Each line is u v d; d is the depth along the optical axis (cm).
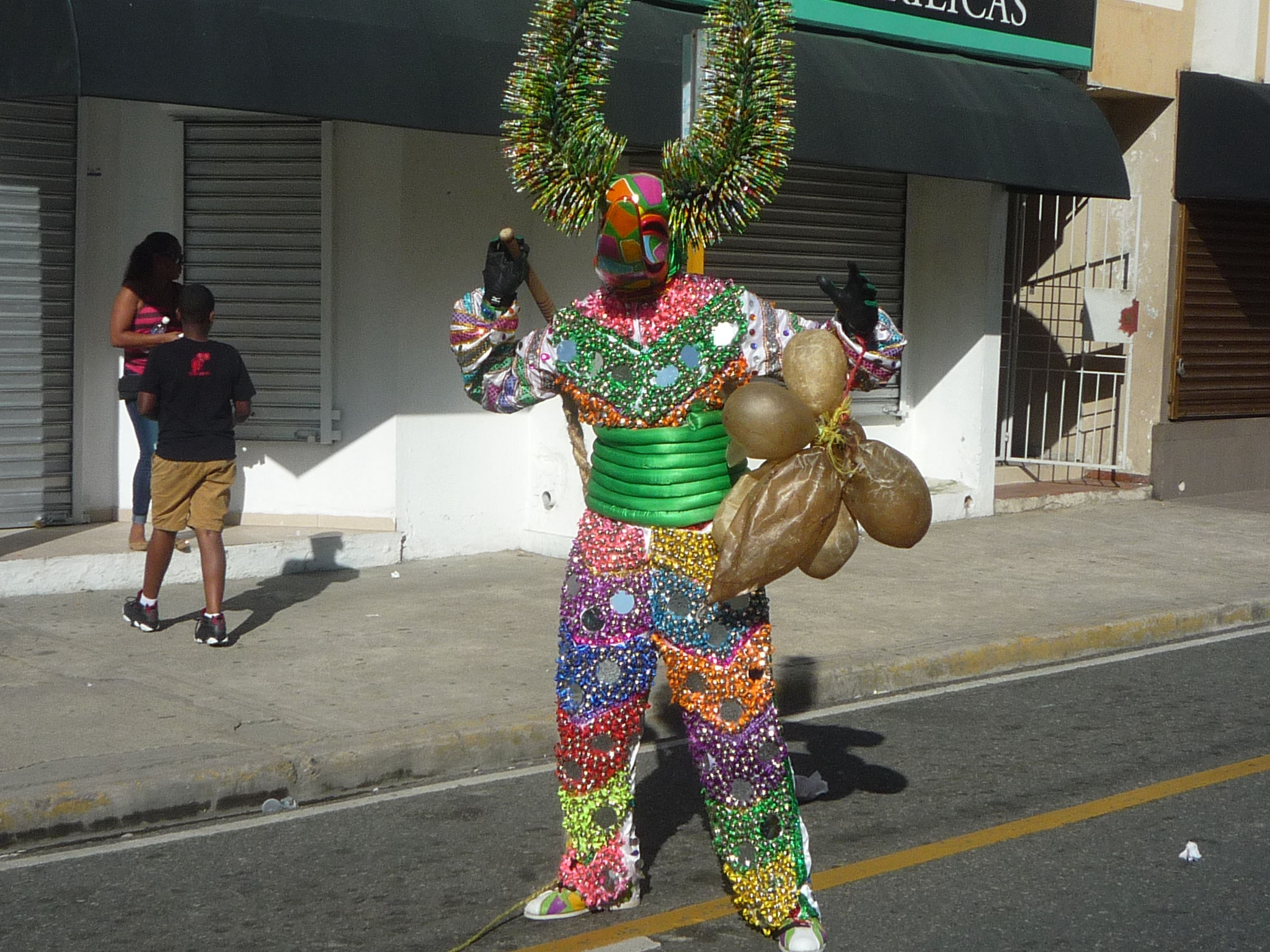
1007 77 1162
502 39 852
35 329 941
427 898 487
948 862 520
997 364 1237
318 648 763
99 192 960
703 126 450
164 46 730
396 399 977
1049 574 1017
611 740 450
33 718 629
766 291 1155
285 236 983
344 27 793
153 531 780
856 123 1005
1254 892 492
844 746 665
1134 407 1362
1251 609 944
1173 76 1323
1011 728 697
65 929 459
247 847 532
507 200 992
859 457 416
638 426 427
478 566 983
